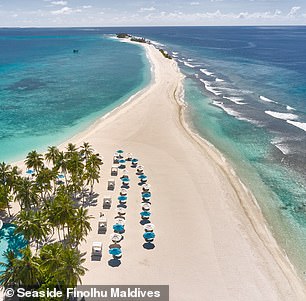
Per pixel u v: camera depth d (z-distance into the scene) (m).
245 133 76.88
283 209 49.50
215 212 47.81
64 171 52.81
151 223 45.00
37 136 75.56
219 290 35.19
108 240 41.69
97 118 85.94
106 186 53.72
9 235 42.34
